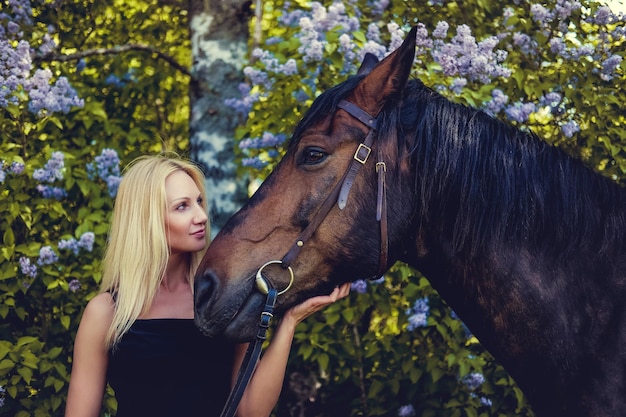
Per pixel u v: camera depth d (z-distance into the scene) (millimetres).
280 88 3500
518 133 2047
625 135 3359
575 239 1953
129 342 2109
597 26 3596
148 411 2098
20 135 3621
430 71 3203
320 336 3508
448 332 3414
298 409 3785
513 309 1962
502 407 3445
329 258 1964
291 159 1994
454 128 1982
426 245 2014
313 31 3285
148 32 4590
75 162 3605
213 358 2141
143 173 2184
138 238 2146
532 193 1969
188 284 2240
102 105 4062
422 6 3713
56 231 3635
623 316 1901
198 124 4059
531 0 3650
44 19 4066
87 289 3584
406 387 3625
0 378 3303
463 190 1946
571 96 3396
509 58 3510
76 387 2141
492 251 1957
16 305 3562
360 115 1974
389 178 1958
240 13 4105
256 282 1927
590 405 1887
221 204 3996
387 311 3475
